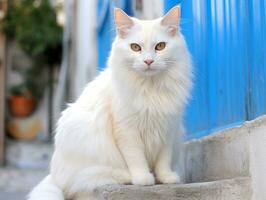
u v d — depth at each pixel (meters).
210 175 1.22
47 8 3.82
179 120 1.16
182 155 1.29
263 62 1.04
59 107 3.30
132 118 1.11
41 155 3.50
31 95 3.77
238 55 1.14
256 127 1.02
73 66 3.43
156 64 1.08
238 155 1.10
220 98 1.23
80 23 3.17
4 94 3.59
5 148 3.52
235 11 1.15
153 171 1.18
